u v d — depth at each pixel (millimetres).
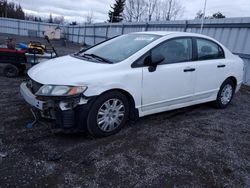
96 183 2348
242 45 8344
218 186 2441
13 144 2920
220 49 4691
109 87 3096
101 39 23375
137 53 3426
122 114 3404
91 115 3059
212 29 9609
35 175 2391
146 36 3941
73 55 4059
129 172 2551
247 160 2980
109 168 2592
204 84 4344
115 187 2311
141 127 3709
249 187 2463
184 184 2430
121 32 19031
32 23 35969
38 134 3209
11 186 2215
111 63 3295
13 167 2486
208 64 4312
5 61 6340
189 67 3977
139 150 3006
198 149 3150
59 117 2973
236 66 4938
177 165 2744
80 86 2895
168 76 3697
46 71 3215
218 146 3283
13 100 4531
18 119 3645
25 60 6414
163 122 3994
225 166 2801
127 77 3254
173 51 3830
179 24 11609
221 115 4594
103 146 3041
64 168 2537
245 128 4020
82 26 28641
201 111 4746
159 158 2859
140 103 3504
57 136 3199
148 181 2434
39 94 2904
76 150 2895
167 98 3814
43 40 29094
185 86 4008
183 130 3715
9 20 34719
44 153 2777
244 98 6219
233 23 8609
